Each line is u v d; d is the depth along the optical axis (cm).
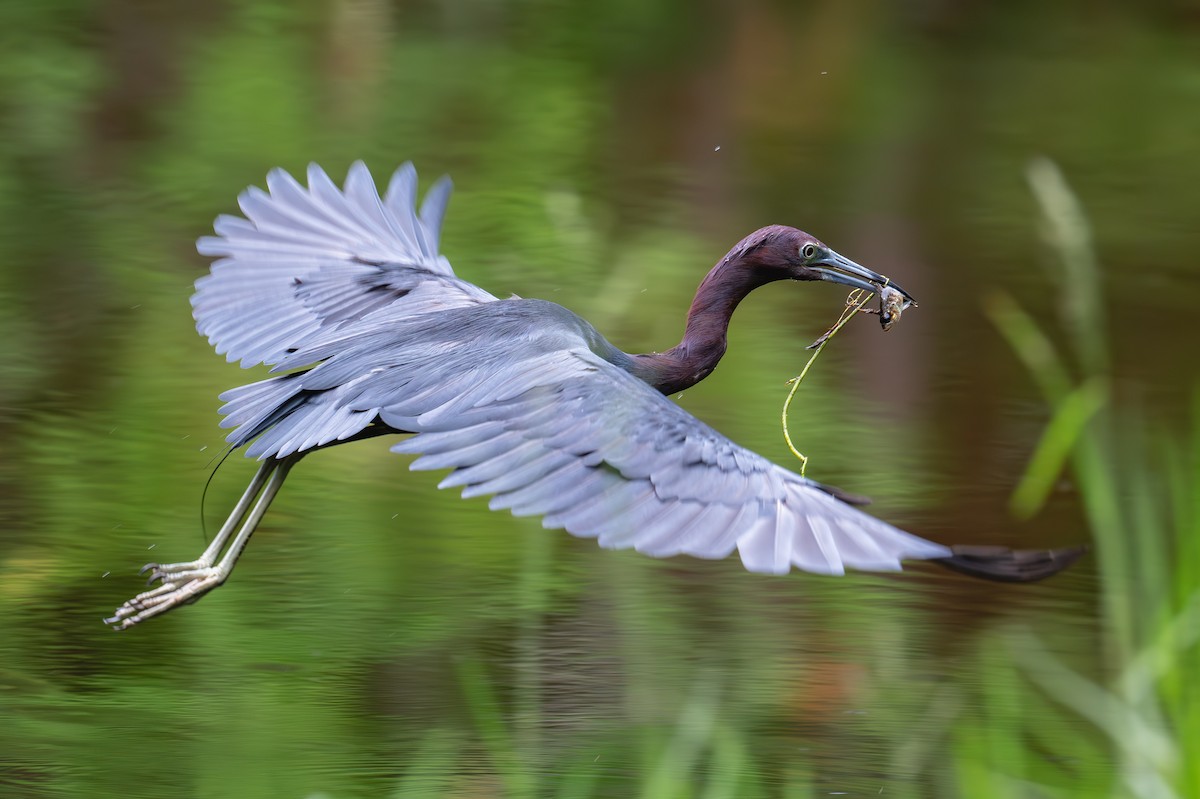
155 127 2100
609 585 1137
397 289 899
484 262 1709
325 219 934
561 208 1756
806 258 926
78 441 1316
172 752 904
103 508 1215
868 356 1579
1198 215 2033
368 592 1111
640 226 1852
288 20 2597
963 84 2600
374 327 822
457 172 1994
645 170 2081
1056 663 1030
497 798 870
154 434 1334
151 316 1564
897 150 2253
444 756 906
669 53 2641
